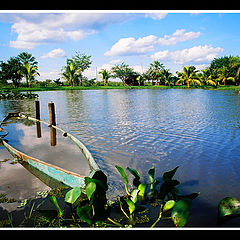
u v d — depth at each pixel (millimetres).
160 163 6344
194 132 9812
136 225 3586
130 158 6742
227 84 54219
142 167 6074
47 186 4902
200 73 60219
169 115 14531
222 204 3531
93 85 68438
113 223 3643
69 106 20141
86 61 66000
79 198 4414
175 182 3996
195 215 3865
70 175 4746
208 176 5465
